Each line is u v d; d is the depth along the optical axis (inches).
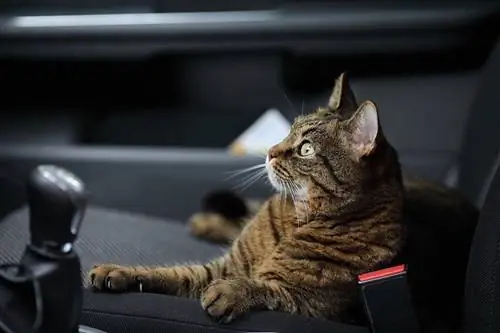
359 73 97.0
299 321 45.3
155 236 64.4
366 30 91.8
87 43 95.8
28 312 36.1
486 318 43.7
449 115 90.4
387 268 46.4
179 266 55.8
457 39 90.9
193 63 101.1
